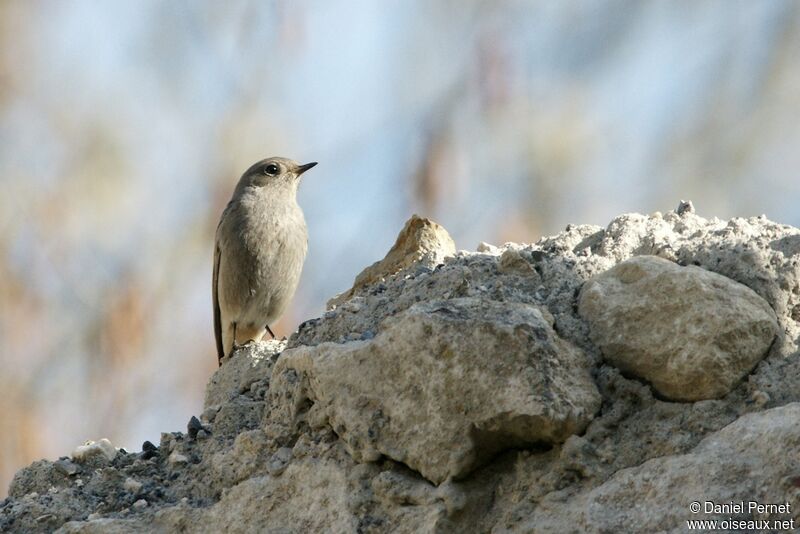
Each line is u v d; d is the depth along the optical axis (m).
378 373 9.19
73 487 10.45
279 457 9.65
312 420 9.57
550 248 10.80
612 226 10.85
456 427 8.73
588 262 10.33
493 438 8.75
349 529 8.83
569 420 8.59
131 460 10.85
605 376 9.04
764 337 8.96
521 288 10.16
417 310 9.16
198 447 10.62
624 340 9.12
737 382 8.86
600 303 9.40
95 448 10.93
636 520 7.99
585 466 8.52
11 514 10.09
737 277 9.59
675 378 8.87
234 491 9.53
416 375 8.98
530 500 8.54
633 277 9.46
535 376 8.65
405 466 8.99
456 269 10.48
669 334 8.98
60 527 9.88
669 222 10.88
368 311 10.84
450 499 8.59
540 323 8.91
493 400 8.66
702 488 7.94
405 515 8.75
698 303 8.99
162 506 9.88
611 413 8.84
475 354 8.78
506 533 8.38
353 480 9.05
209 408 11.20
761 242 9.86
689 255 10.05
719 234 10.23
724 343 8.85
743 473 7.93
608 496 8.19
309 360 9.64
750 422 8.27
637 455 8.59
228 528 9.34
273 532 9.15
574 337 9.28
